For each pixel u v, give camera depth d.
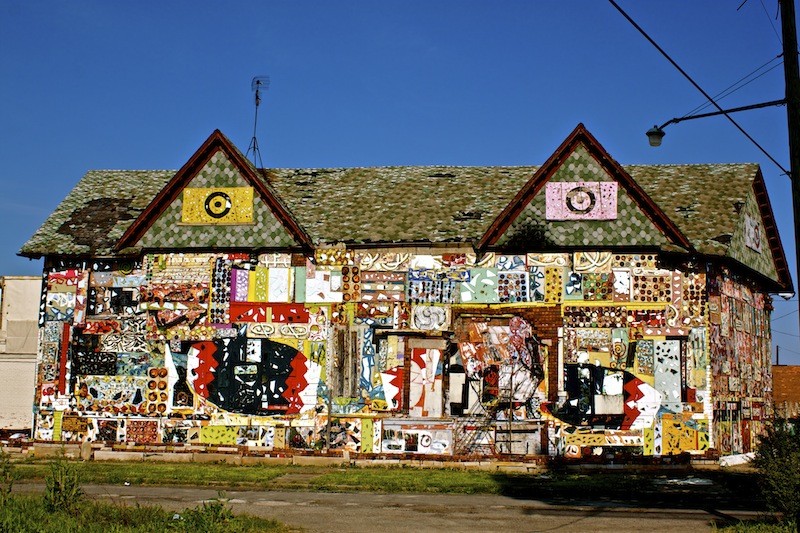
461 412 28.33
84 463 26.27
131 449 27.23
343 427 28.50
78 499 16.19
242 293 29.36
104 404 29.34
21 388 36.44
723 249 28.27
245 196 29.66
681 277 28.20
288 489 21.06
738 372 30.58
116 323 29.66
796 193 14.43
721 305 29.23
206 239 29.62
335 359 28.75
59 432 29.39
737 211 30.20
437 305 28.73
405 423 28.34
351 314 28.94
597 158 28.75
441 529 15.80
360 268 29.09
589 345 28.05
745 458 29.58
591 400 27.83
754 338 32.94
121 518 15.36
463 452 28.02
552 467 26.06
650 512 18.19
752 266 31.69
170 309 29.52
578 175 28.75
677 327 27.92
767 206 33.19
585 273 28.33
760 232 33.34
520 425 27.95
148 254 29.86
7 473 17.47
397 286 28.92
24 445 27.97
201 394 29.06
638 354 27.92
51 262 30.16
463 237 28.91
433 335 28.64
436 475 23.86
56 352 29.73
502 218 28.50
